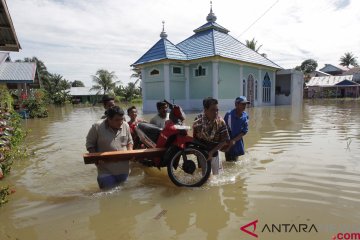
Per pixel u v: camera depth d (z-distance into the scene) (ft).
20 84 72.74
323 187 14.01
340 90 174.70
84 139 30.73
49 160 21.33
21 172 18.28
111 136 15.47
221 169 16.81
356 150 21.52
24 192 14.66
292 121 41.63
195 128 16.47
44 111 64.28
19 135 24.93
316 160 18.84
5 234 10.41
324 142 24.85
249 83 81.00
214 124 16.06
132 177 16.75
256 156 20.42
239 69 74.74
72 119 57.93
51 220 11.43
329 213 11.32
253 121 42.01
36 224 11.12
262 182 14.99
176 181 14.94
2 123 19.36
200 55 68.13
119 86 192.34
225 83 70.03
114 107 15.02
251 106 81.87
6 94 33.22
